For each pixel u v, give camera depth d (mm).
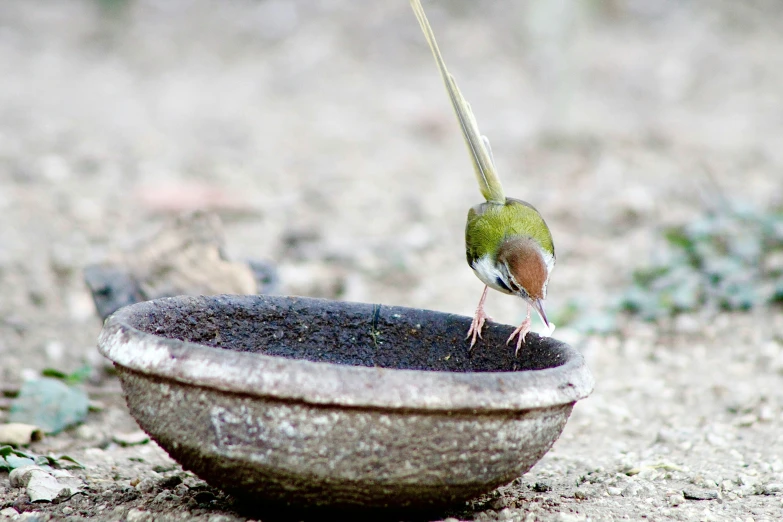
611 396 10070
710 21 34250
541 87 27188
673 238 13812
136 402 5395
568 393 5293
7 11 33844
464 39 31500
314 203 17609
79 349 10977
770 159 20734
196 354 4984
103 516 6047
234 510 6039
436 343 6844
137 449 8234
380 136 23141
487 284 8328
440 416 5012
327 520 5570
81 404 8766
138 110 24969
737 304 12320
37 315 11938
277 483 5148
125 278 9469
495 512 6207
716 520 6387
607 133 22219
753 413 9328
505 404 5027
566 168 19938
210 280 9625
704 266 13055
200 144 21656
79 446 8234
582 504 6605
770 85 28859
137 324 5805
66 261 13578
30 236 14602
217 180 18688
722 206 14812
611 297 13047
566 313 12438
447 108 25547
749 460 8000
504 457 5293
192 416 5121
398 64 30141
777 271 12844
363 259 14562
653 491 7043
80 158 19531
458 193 18672
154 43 32062
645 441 8742
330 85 28219
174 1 34844
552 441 5625
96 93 26688
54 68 29219
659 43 32219
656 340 11742
